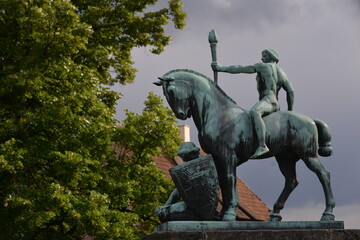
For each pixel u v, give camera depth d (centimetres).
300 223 819
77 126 1536
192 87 890
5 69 1475
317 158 888
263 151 855
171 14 1950
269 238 787
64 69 1538
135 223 1694
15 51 1492
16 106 1490
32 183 1520
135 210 1794
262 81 923
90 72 1625
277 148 887
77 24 1516
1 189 1450
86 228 1509
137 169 1784
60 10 1462
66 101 1539
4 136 1477
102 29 1914
